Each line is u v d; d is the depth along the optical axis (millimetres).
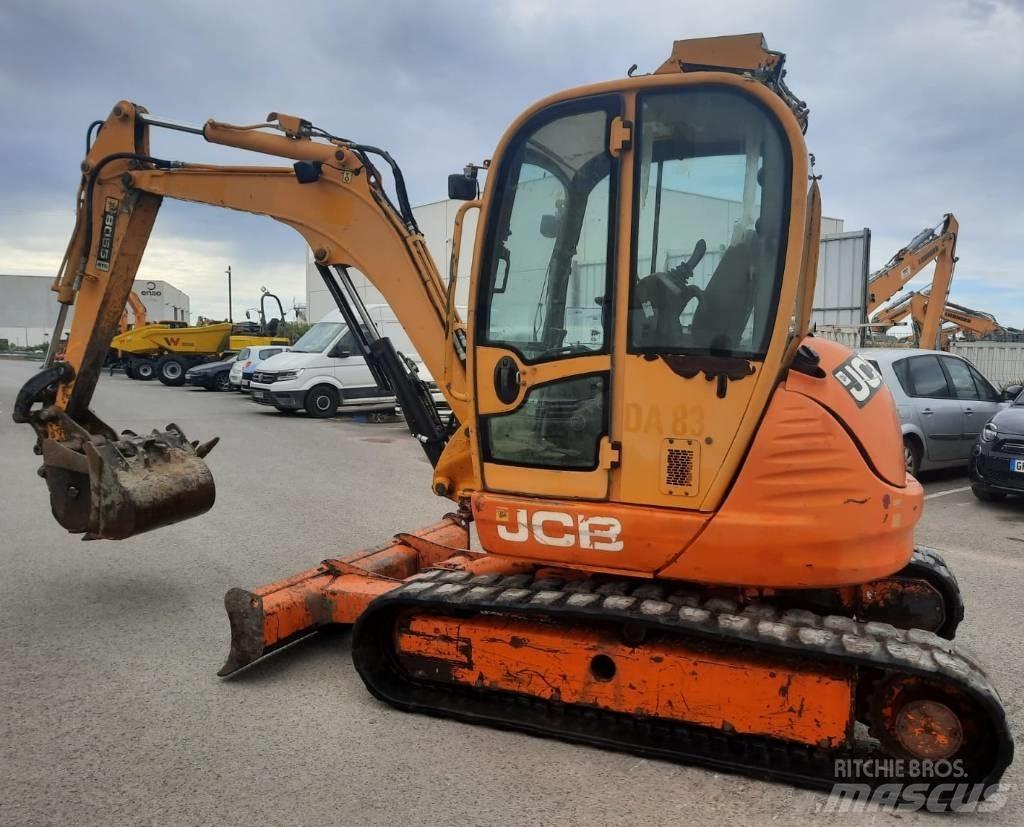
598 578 4004
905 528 3467
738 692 3436
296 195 5062
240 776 3441
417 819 3139
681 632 3426
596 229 3645
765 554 3375
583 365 3637
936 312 18516
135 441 5473
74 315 5742
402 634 4082
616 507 3576
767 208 3377
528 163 3781
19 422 5516
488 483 3912
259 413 18922
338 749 3684
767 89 3367
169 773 3461
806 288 3451
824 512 3316
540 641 3766
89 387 5738
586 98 3617
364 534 7684
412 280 4766
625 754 3654
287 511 8656
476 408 3910
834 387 3445
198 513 5590
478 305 3889
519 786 3383
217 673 4496
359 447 13539
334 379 17812
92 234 5590
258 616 4270
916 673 3115
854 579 3361
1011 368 18625
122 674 4488
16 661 4652
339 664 4676
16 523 7930
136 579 6227
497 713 3912
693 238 3482
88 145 5609
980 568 6648
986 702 3029
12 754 3611
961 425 10289
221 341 30953
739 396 3385
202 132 5266
